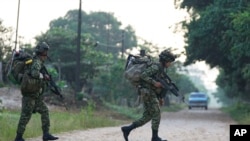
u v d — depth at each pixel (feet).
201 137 52.44
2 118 56.13
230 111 193.36
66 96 133.39
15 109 93.61
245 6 125.39
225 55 134.10
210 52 141.59
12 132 46.09
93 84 203.92
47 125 40.75
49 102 120.06
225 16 126.31
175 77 224.53
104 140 46.11
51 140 43.60
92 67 192.65
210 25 129.39
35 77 37.99
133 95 179.42
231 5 126.93
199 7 153.38
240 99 238.89
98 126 74.64
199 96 258.57
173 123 98.48
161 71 39.40
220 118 136.26
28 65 38.34
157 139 39.91
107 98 188.65
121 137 50.01
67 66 190.90
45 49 38.60
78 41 142.20
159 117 39.91
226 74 164.86
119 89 181.68
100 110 130.21
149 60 39.88
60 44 191.72
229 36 121.49
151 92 39.42
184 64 153.79
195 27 137.18
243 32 108.88
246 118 103.55
